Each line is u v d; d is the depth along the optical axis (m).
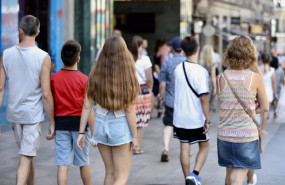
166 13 40.50
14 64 8.62
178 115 10.05
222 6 53.50
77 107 8.72
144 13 40.97
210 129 18.44
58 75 8.78
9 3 20.30
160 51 27.16
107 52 7.84
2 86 8.70
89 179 9.12
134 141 7.95
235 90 7.96
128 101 7.81
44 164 12.18
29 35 8.64
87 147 8.91
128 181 10.88
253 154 7.97
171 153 13.87
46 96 8.56
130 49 12.70
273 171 12.12
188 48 10.00
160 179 11.09
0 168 11.63
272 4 89.25
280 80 23.20
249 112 7.93
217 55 29.53
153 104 20.95
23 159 8.70
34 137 8.70
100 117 7.97
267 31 79.25
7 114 8.80
